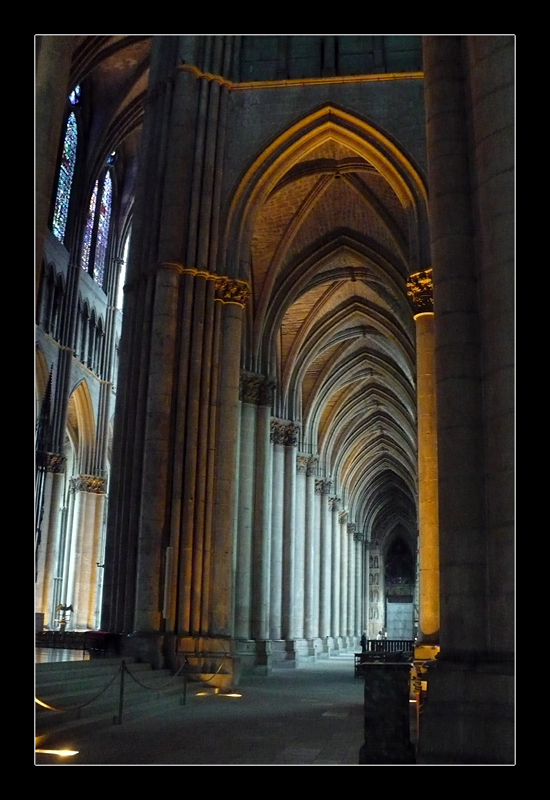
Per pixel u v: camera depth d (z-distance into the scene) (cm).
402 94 2219
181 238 2084
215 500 1992
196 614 1867
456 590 888
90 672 1448
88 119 3719
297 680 2320
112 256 4269
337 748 983
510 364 873
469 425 923
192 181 2145
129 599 1881
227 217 2177
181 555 1891
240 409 2794
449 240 984
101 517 4100
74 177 3691
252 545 2702
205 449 1975
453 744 823
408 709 824
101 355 4144
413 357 3528
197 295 2058
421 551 1912
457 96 1034
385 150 2197
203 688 1764
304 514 3888
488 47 948
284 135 2223
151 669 1739
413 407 4238
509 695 814
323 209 2908
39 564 3341
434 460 1955
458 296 962
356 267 3250
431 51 1068
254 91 2273
